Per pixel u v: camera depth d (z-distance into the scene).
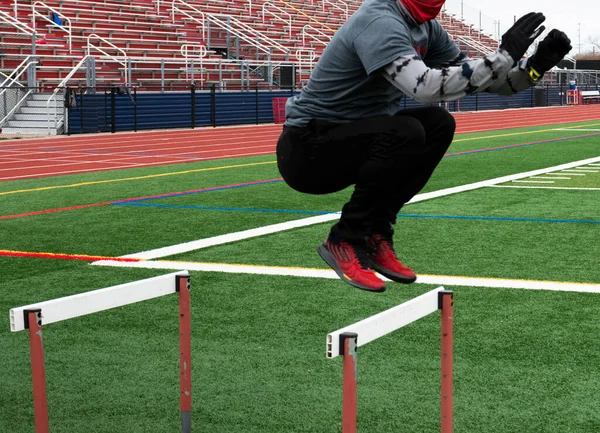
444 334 3.24
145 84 32.34
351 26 3.53
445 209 10.91
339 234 3.76
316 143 3.68
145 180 14.88
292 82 36.16
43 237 9.37
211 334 5.71
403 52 3.40
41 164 17.94
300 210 11.05
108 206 11.67
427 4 3.48
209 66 35.41
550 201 11.59
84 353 5.34
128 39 32.84
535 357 5.11
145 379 4.85
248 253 8.33
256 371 4.95
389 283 7.02
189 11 37.72
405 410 4.29
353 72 3.57
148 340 5.59
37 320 2.97
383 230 3.79
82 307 3.16
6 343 5.59
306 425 4.14
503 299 6.47
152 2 36.28
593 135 26.38
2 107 27.27
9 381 4.86
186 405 3.72
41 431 3.05
